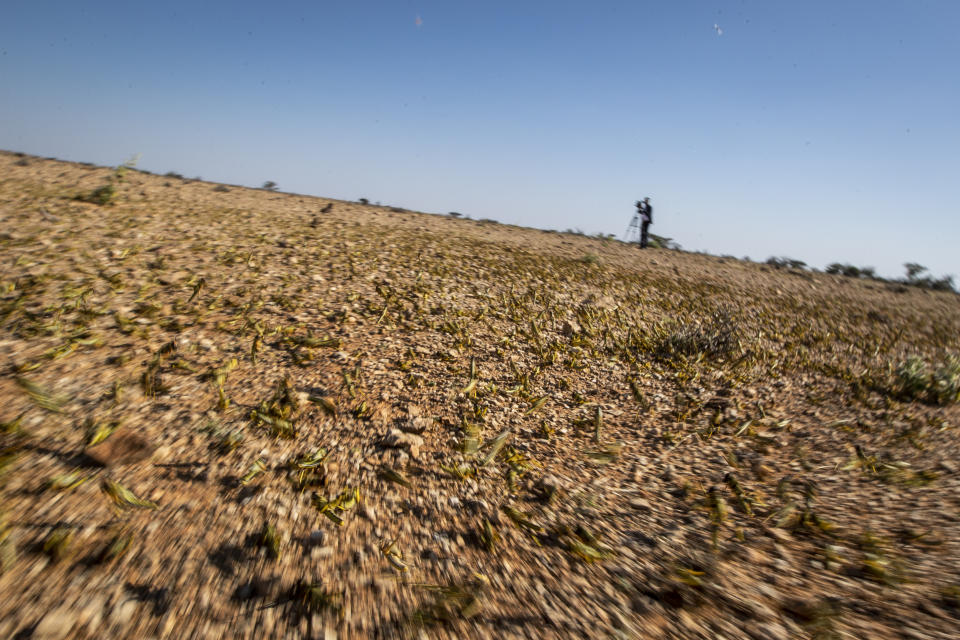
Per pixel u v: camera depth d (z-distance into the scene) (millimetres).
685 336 6836
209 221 10031
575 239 17578
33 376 3902
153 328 5059
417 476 3488
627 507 3379
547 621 2340
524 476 3664
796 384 5844
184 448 3387
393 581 2521
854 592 2510
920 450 4207
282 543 2684
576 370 5820
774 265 18000
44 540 2477
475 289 8211
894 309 11609
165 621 2146
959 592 2420
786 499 3467
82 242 7230
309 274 7543
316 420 3975
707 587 2574
